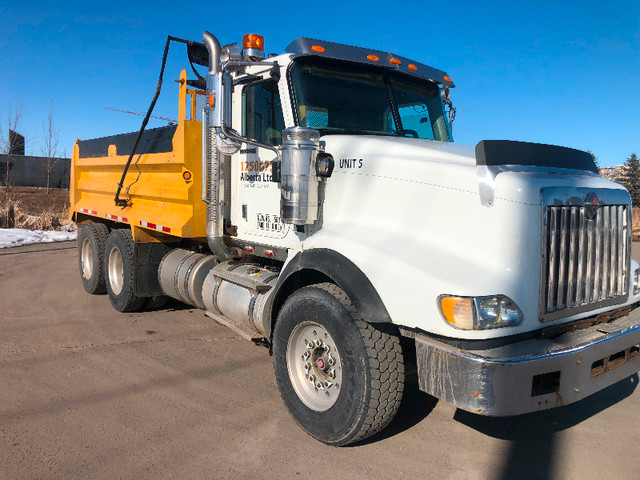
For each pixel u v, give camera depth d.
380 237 3.52
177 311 7.11
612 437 3.68
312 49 4.33
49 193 31.03
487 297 2.88
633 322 3.57
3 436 3.61
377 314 3.17
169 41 5.08
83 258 8.41
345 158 3.95
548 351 2.97
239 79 4.83
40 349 5.45
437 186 3.38
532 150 3.45
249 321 4.62
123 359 5.18
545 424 3.90
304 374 3.78
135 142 6.54
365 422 3.26
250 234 4.93
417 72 4.98
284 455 3.42
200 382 4.62
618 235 3.63
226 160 5.21
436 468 3.28
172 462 3.31
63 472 3.17
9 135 30.59
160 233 6.60
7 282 9.07
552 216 3.18
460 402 2.91
